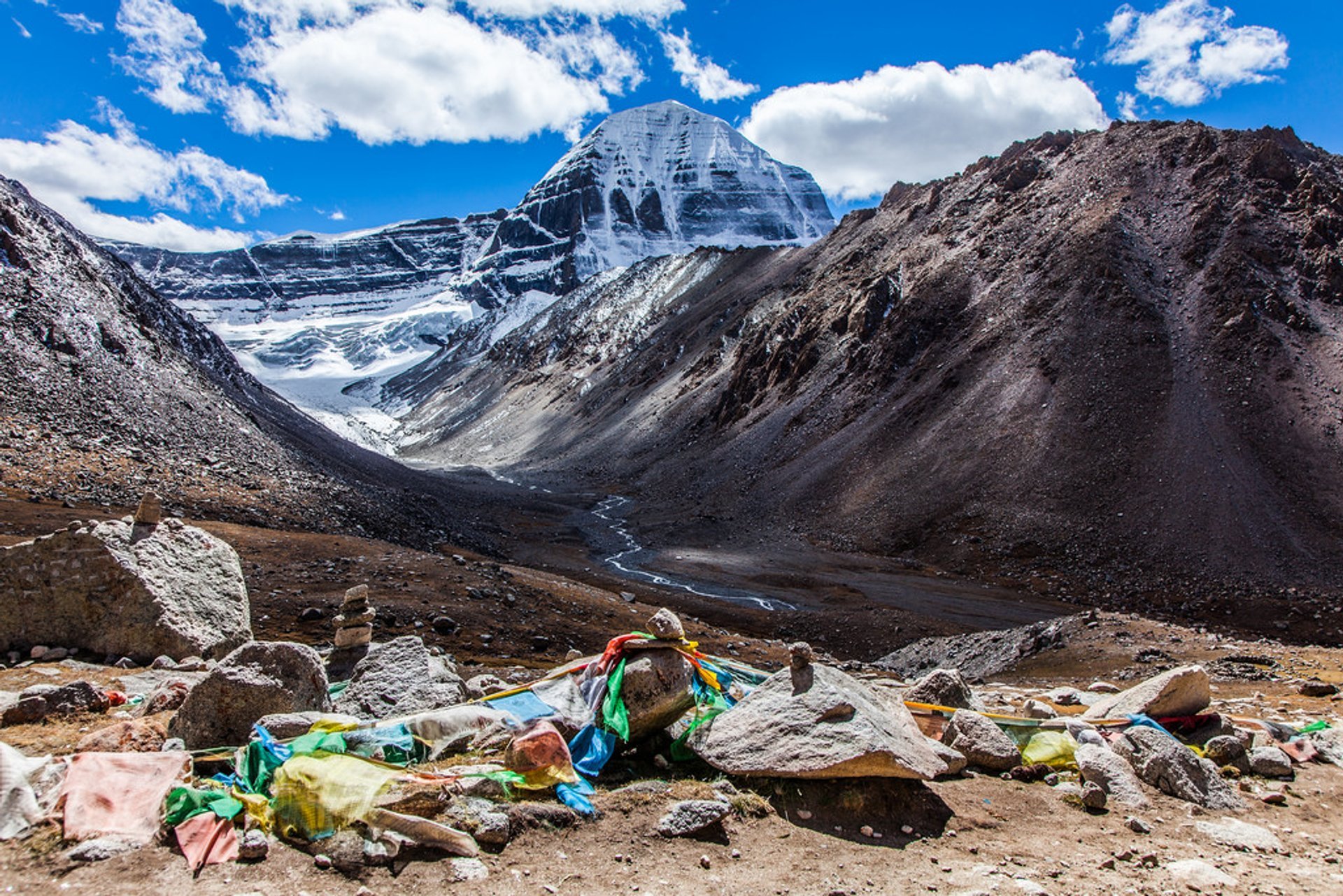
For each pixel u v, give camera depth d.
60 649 13.91
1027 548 66.69
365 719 10.05
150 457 46.56
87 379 52.56
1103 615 29.64
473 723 9.38
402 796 7.00
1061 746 10.24
